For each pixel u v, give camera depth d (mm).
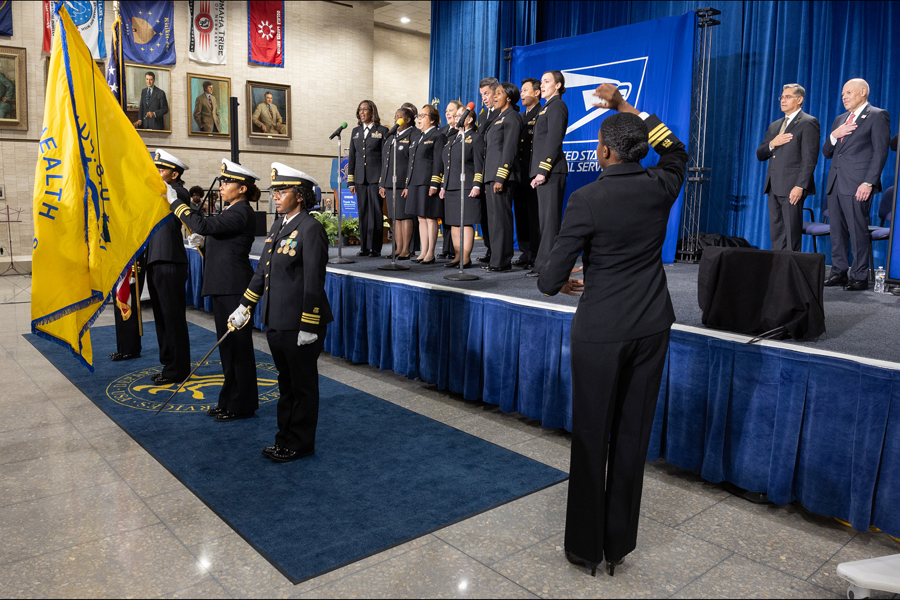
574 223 2053
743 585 2123
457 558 2242
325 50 11766
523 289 4160
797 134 4898
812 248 6336
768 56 6461
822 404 2545
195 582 2061
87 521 2457
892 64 5766
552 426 3471
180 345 4258
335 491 2746
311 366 3035
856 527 2445
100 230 3057
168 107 10312
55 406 3840
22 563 2154
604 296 2062
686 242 6645
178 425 3533
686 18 6477
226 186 3551
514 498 2713
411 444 3314
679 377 2984
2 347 5258
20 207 9516
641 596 2045
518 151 5320
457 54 9891
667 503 2760
